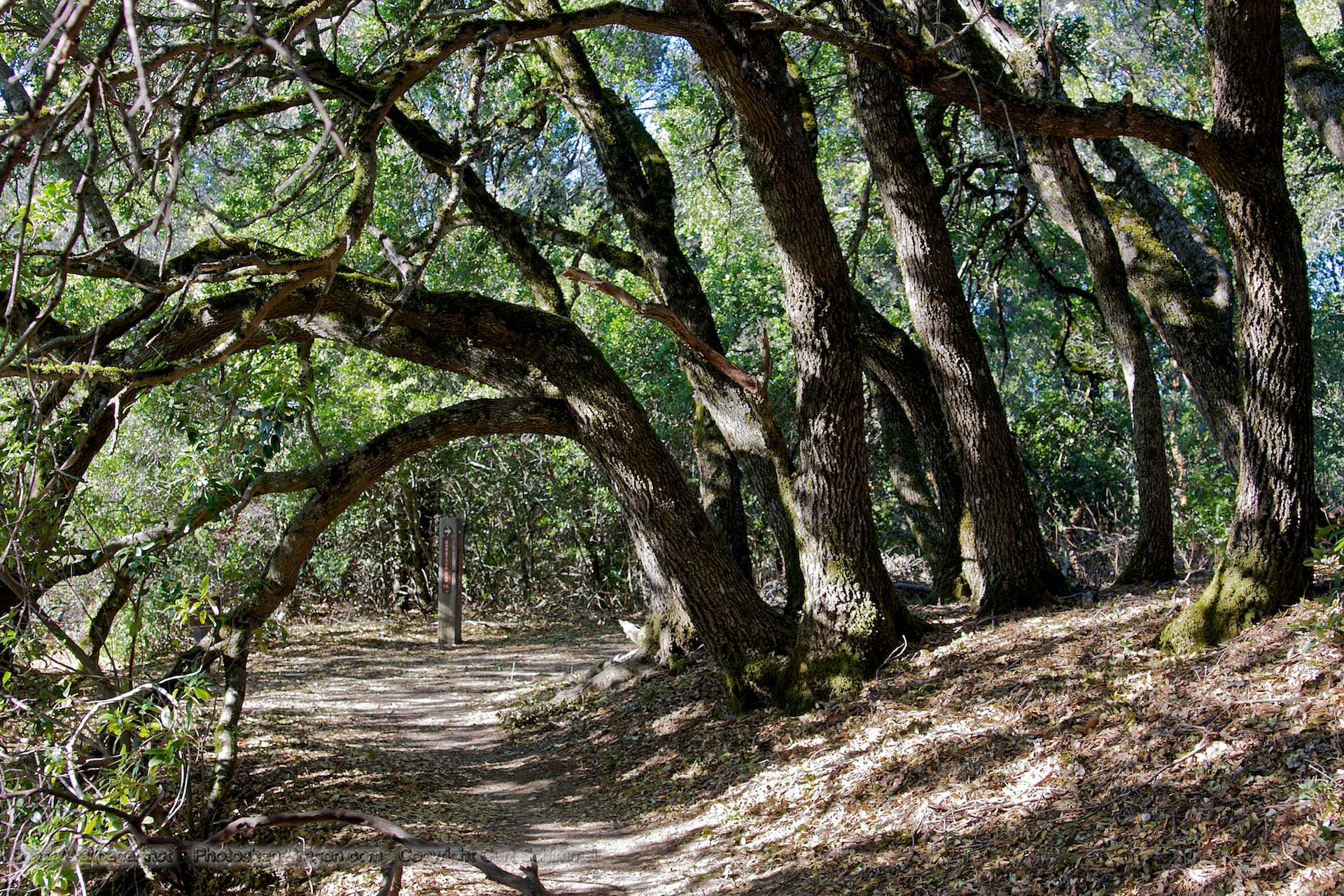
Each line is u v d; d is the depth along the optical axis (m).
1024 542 10.49
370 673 17.92
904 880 5.81
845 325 9.24
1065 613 9.49
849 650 9.38
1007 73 12.13
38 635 7.12
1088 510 17.36
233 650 8.55
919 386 13.18
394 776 10.04
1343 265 25.81
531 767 11.02
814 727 8.88
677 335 8.52
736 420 12.62
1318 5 20.73
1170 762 5.78
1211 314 10.93
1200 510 13.86
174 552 8.99
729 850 7.28
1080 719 6.84
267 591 8.89
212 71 4.17
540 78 13.85
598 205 20.75
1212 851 4.81
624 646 19.86
